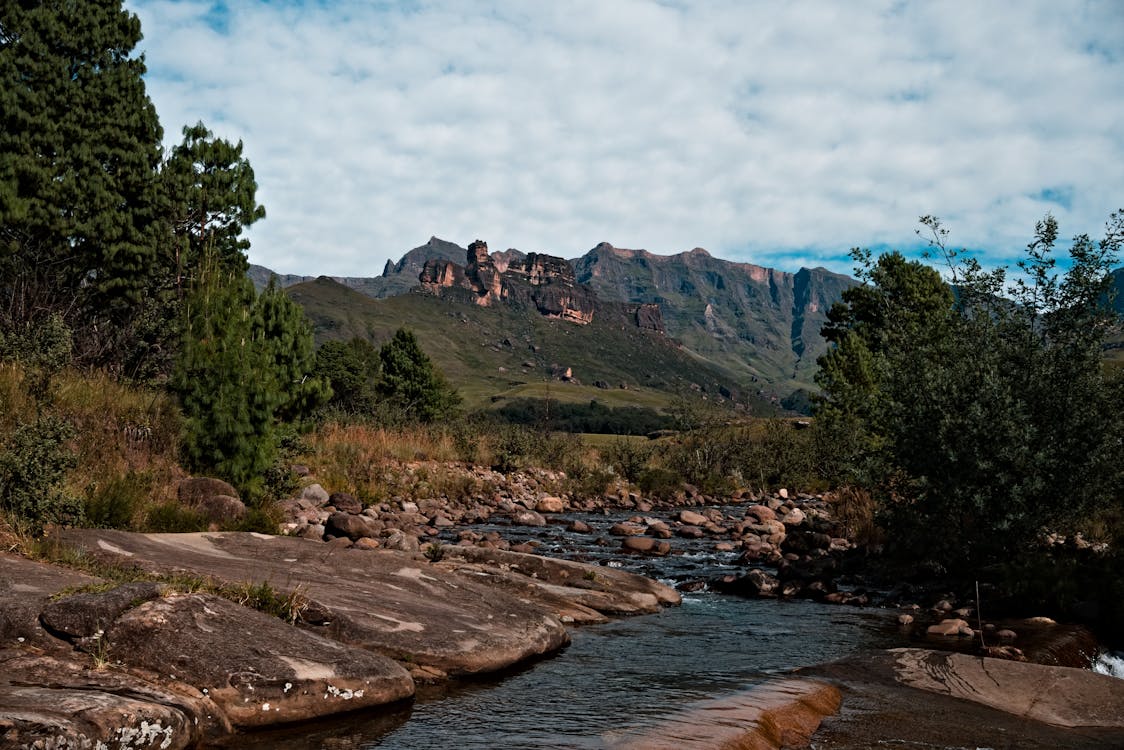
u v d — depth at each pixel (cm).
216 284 1491
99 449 1171
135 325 1844
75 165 2128
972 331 1274
